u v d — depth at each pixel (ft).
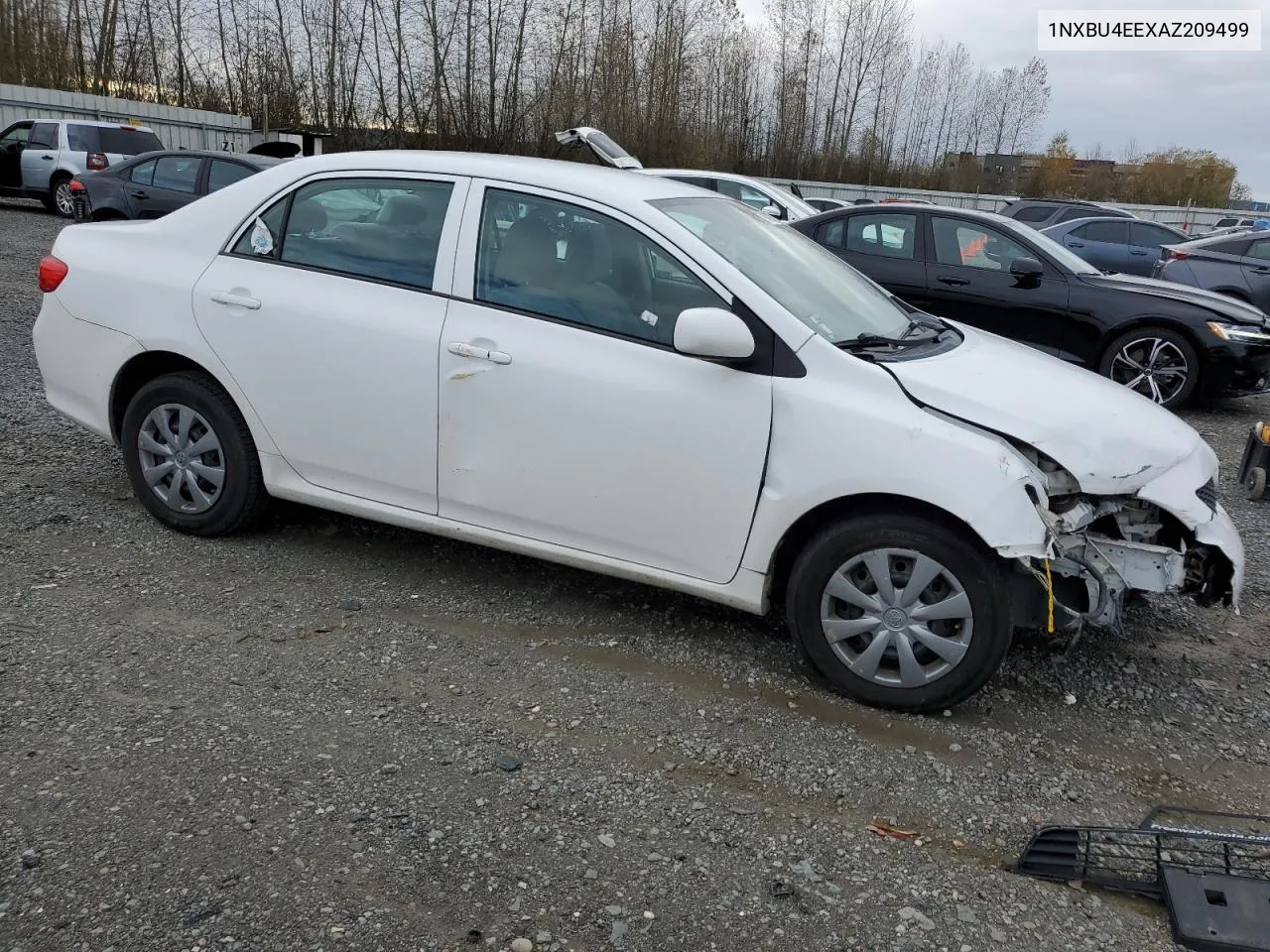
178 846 8.23
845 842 8.98
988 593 10.47
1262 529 18.35
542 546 12.39
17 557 13.44
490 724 10.44
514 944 7.49
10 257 41.65
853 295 13.41
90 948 7.14
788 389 10.93
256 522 14.56
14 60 104.58
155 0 108.78
